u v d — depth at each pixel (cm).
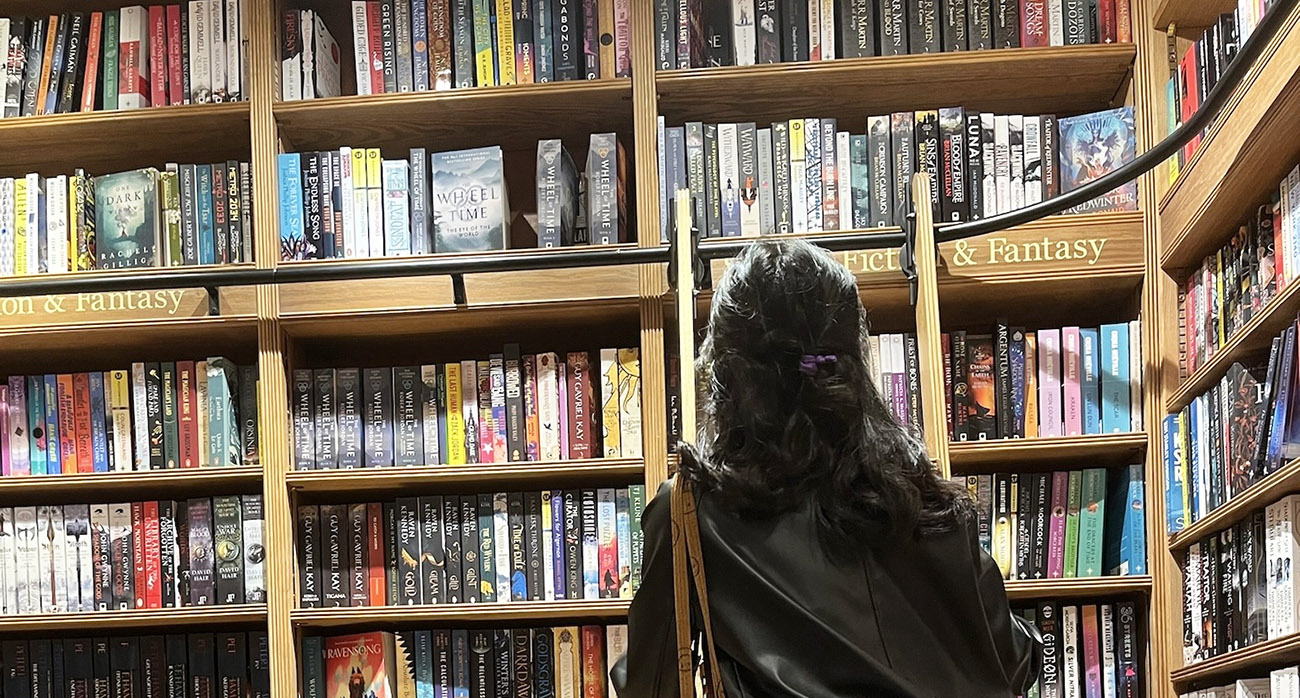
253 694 308
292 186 318
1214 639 268
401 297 310
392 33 323
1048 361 302
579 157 350
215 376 315
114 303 313
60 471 316
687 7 315
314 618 304
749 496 145
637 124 310
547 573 304
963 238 283
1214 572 268
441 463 309
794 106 327
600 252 289
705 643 148
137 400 317
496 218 315
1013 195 305
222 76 325
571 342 342
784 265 153
